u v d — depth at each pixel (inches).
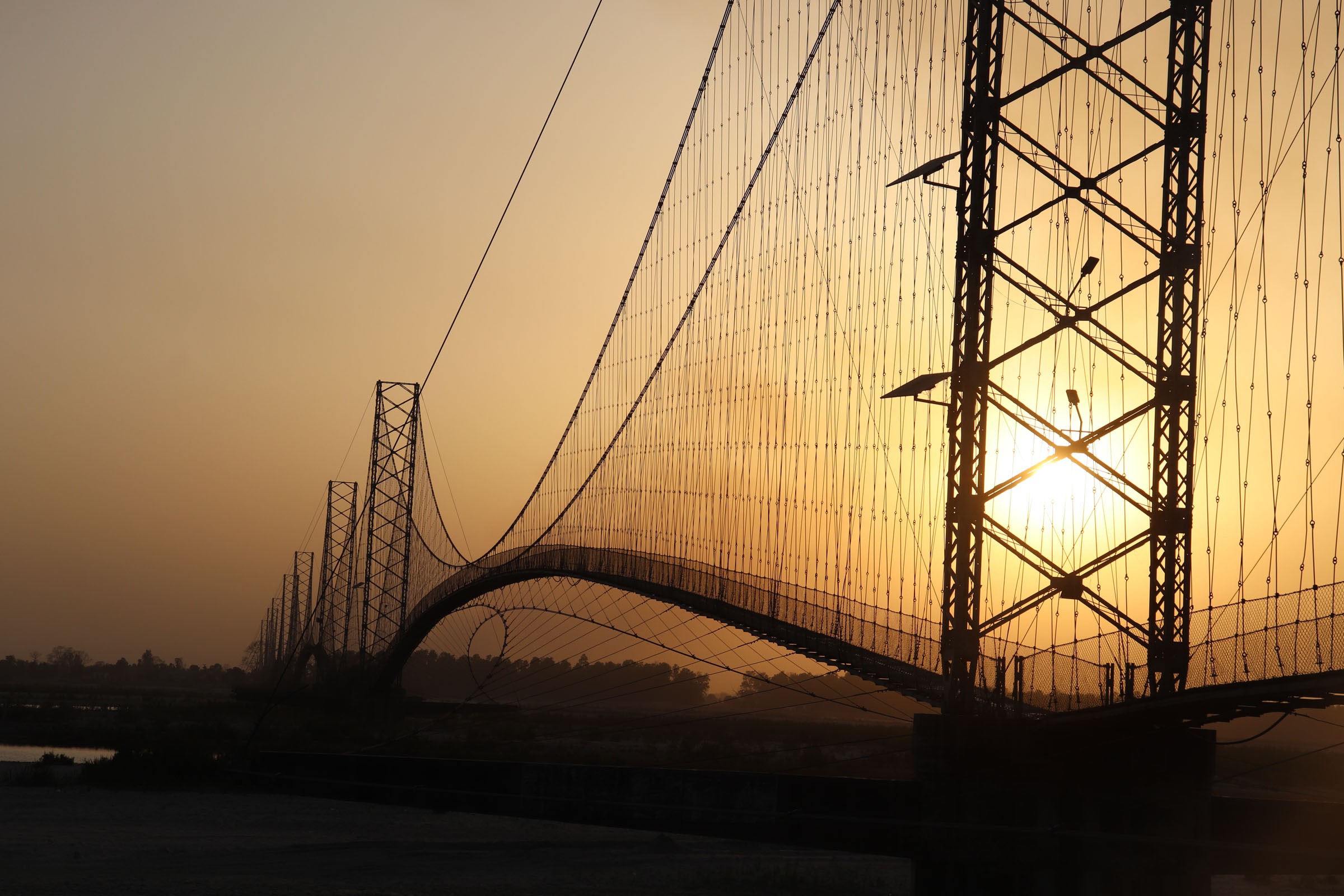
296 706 3759.8
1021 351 867.4
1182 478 844.6
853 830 846.5
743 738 3203.7
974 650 844.6
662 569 1598.2
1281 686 577.0
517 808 1047.6
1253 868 793.6
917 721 834.2
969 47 891.4
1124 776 819.4
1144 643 813.9
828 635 1104.8
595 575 1867.6
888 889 1103.6
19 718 3449.8
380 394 4035.4
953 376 866.8
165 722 3115.2
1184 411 852.6
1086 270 865.5
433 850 1259.8
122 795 1599.4
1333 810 806.5
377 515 3946.9
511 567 2410.2
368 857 1196.5
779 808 879.7
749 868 1178.0
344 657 3909.9
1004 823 811.4
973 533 852.0
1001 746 816.9
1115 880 805.2
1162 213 873.5
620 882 1099.9
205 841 1262.3
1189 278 868.0
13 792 1596.9
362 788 1343.5
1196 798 813.2
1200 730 822.5
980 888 809.5
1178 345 856.9
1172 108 876.6
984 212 869.8
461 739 2751.0
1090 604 841.5
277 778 1615.4
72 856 1132.5
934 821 823.1
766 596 1259.8
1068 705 799.7
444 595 2888.8
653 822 937.5
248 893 967.0
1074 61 887.1
